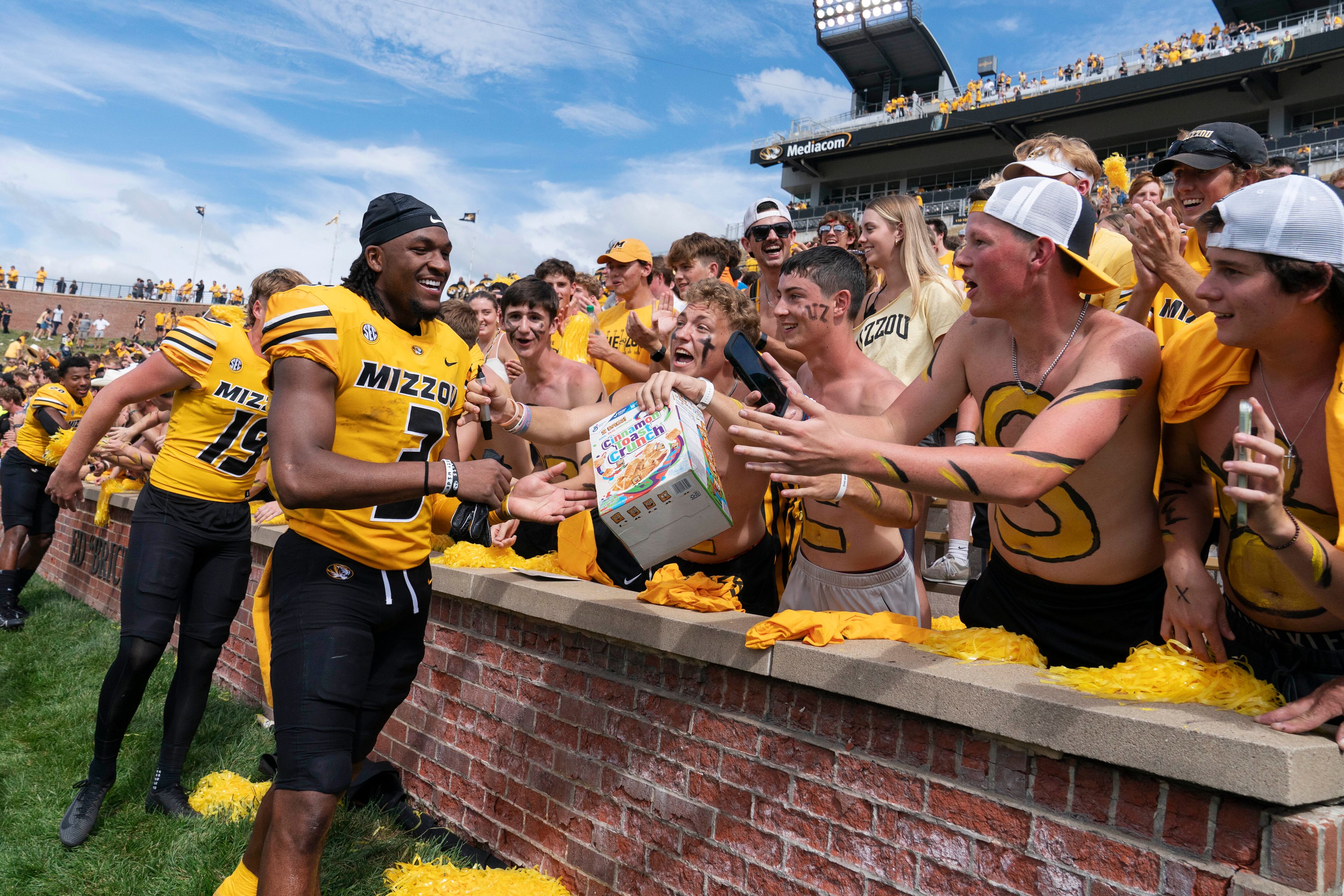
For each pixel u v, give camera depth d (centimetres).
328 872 322
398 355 254
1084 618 249
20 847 352
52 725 493
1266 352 181
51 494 401
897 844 219
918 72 4841
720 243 566
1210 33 3556
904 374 434
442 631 397
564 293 659
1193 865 169
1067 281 216
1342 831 159
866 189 4509
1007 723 195
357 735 266
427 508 267
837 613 258
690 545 266
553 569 407
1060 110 3684
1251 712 182
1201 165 307
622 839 293
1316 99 3250
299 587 248
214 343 390
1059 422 194
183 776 422
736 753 261
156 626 375
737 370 269
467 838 361
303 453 224
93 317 5400
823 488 265
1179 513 221
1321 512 184
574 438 369
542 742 331
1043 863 192
